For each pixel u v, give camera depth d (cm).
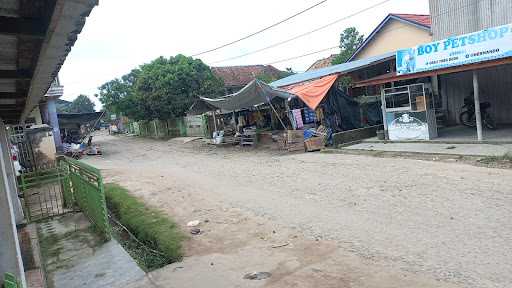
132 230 841
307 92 1709
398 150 1292
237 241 671
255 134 2078
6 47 315
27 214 1019
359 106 1814
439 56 1240
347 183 962
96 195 810
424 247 547
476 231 574
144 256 686
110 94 3916
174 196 1077
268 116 2345
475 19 1576
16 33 273
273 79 3703
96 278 592
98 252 712
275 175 1190
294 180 1079
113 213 1020
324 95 1644
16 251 498
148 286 538
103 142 4128
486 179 838
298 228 695
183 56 3294
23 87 518
